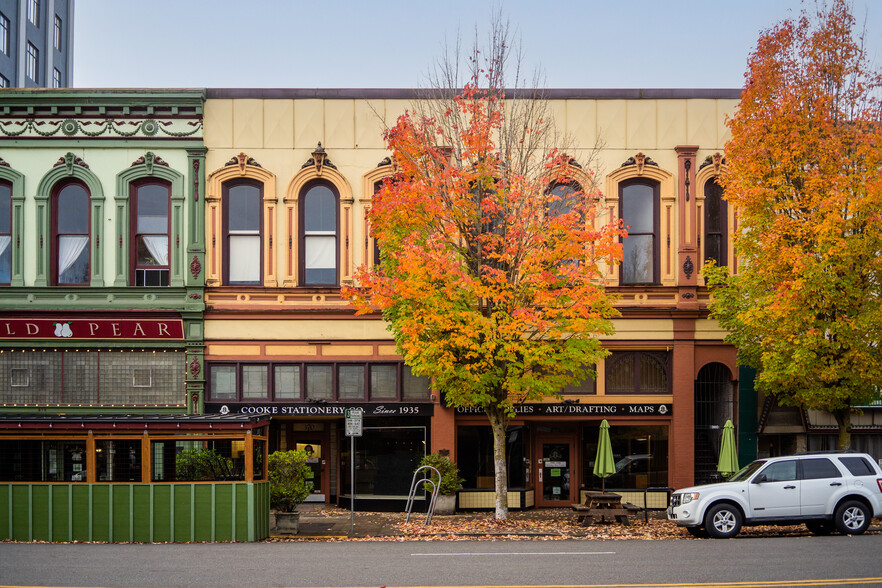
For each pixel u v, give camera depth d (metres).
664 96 25.19
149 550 16.47
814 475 18.44
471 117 22.95
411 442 24.98
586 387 25.06
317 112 25.20
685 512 18.39
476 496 24.81
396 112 25.22
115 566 14.05
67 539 18.69
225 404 24.80
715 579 12.30
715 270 22.44
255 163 25.06
